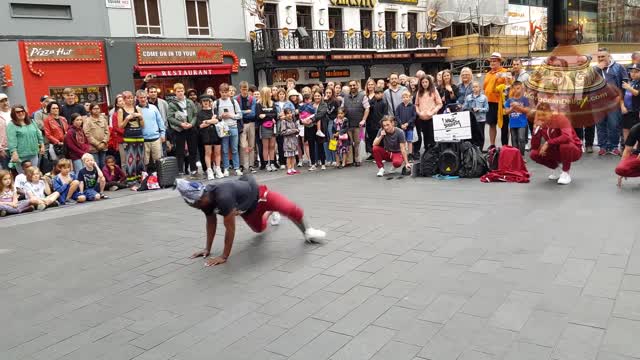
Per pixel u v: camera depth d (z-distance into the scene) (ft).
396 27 90.58
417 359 9.23
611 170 25.52
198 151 37.40
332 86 36.68
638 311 10.25
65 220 24.07
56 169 29.01
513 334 9.80
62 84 57.41
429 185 25.85
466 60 91.25
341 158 35.12
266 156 36.09
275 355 9.80
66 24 57.52
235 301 12.59
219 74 70.33
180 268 15.49
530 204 19.63
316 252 15.92
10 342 11.27
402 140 29.12
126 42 61.57
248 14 72.69
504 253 14.32
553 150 23.18
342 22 83.35
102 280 14.96
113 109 35.14
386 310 11.35
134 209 25.79
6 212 26.14
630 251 13.57
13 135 28.91
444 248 15.23
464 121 26.76
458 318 10.66
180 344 10.60
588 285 11.69
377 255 15.14
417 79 37.06
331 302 12.03
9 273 16.24
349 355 9.56
